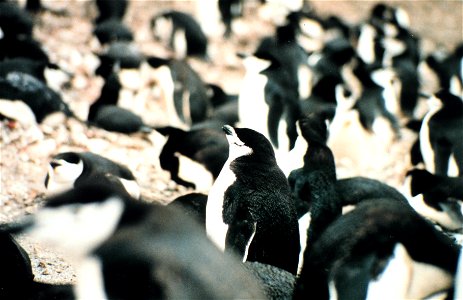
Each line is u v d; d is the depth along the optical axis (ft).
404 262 23.66
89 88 55.83
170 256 16.65
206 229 29.30
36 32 65.57
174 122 53.62
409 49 69.46
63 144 42.80
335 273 23.89
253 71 47.55
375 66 62.08
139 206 17.51
